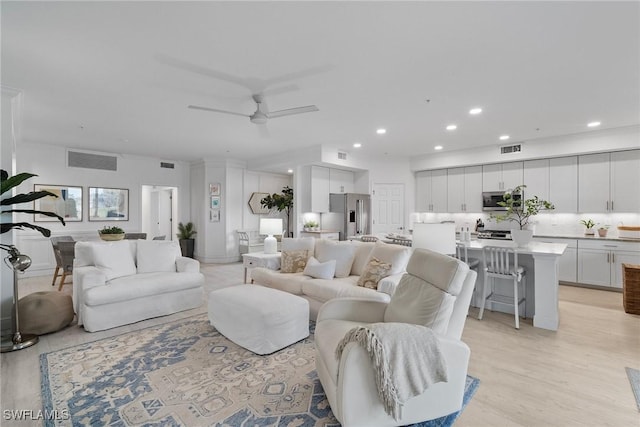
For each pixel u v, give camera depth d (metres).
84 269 3.49
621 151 5.01
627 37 2.35
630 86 3.25
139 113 4.13
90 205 6.55
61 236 5.61
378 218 7.31
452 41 2.42
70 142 5.88
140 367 2.50
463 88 3.31
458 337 2.00
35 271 5.83
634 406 2.02
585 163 5.33
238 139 5.62
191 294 4.00
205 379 2.33
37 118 4.35
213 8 2.04
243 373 2.42
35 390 2.17
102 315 3.26
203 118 4.36
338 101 3.69
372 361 1.62
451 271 1.92
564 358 2.68
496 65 2.81
